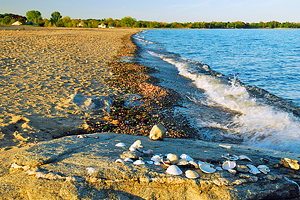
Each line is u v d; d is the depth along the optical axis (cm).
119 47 2467
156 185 260
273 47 3409
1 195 246
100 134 492
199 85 1148
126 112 707
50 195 241
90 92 835
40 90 797
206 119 713
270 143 545
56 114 607
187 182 261
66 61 1389
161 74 1336
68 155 321
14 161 295
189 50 2955
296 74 1448
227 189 255
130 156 313
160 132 484
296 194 266
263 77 1369
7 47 1770
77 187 247
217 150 411
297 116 698
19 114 577
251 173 286
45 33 3906
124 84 1018
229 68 1684
